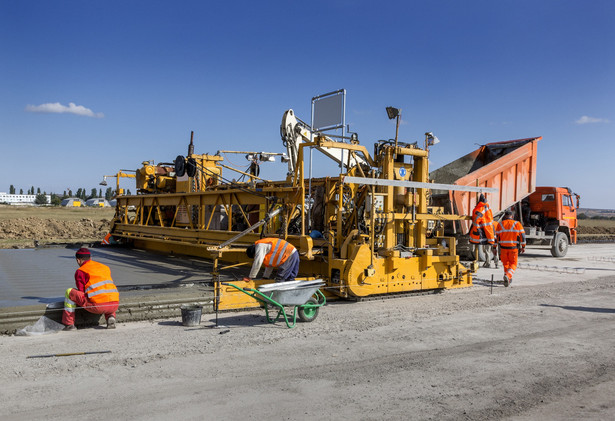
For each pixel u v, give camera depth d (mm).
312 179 10102
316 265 9438
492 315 7770
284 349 5695
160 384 4516
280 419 3848
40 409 3936
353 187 9359
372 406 4141
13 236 20297
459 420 3912
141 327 6586
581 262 16844
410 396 4379
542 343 6207
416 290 9562
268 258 7512
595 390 4629
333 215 9602
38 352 5375
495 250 11266
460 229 14406
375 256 8719
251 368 5016
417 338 6297
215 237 11844
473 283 11172
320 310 7867
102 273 6477
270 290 6539
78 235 21594
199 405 4070
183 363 5113
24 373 4730
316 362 5258
